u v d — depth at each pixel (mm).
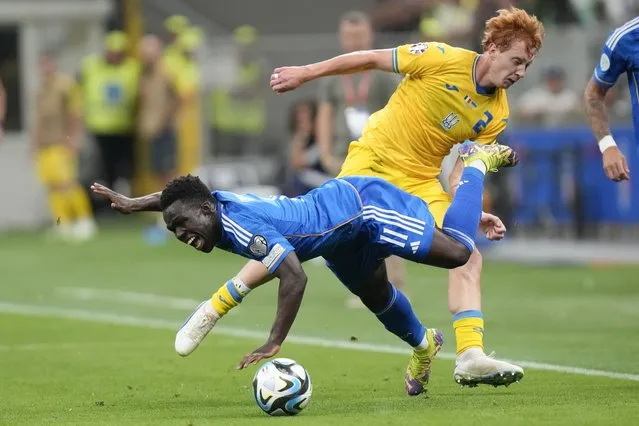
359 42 41656
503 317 42062
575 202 62531
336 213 25375
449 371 31328
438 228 26016
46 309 45656
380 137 28172
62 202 72688
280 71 27203
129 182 78562
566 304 45219
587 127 62312
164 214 24766
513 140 62188
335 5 87938
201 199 24578
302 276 24328
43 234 74312
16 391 29156
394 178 28031
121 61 77188
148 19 87750
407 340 27266
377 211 25656
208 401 27281
